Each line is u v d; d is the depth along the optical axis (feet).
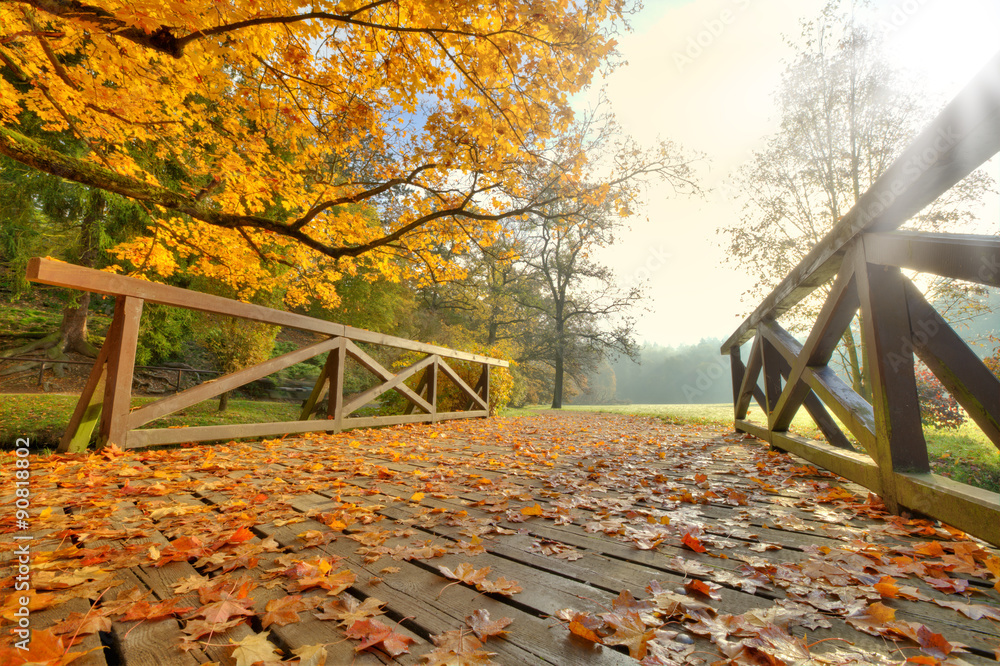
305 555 4.94
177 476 8.64
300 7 10.98
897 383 7.05
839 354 28.30
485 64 12.61
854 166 24.86
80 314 40.06
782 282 12.60
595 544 5.57
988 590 4.17
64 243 33.83
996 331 21.71
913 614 3.80
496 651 3.19
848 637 3.41
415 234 21.04
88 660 2.93
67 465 8.92
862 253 7.57
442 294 75.00
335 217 19.66
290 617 3.49
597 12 12.24
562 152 19.67
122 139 16.72
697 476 9.77
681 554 5.24
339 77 14.35
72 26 12.23
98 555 4.61
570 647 3.24
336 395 16.81
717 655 3.14
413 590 4.16
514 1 10.79
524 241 69.41
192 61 11.59
